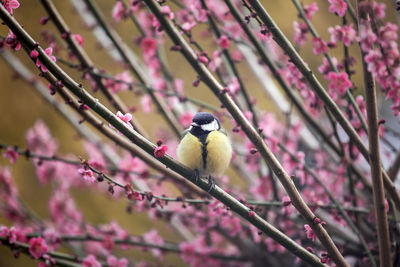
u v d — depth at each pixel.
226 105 5.75
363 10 5.53
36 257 6.29
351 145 7.28
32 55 4.80
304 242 7.57
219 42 6.69
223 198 5.55
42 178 9.19
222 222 7.50
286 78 7.49
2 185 8.65
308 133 9.46
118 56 8.80
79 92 4.95
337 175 8.06
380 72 5.63
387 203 6.00
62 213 8.98
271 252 8.37
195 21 7.03
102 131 6.46
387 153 7.50
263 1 10.94
